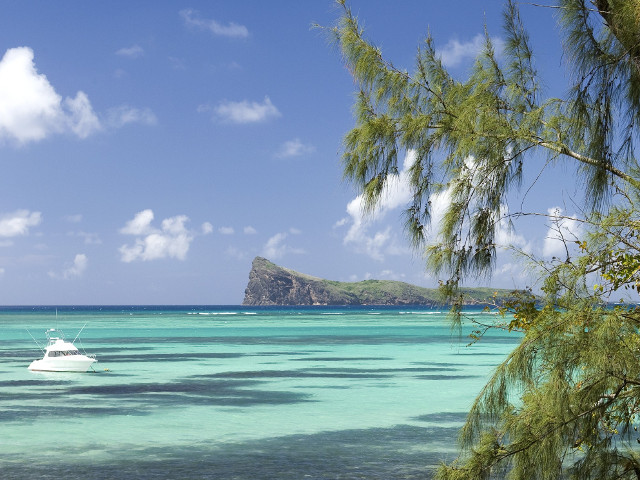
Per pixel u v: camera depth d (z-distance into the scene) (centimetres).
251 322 11369
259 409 2527
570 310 500
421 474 1598
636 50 493
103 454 1817
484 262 562
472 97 584
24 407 2581
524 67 585
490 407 523
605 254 495
